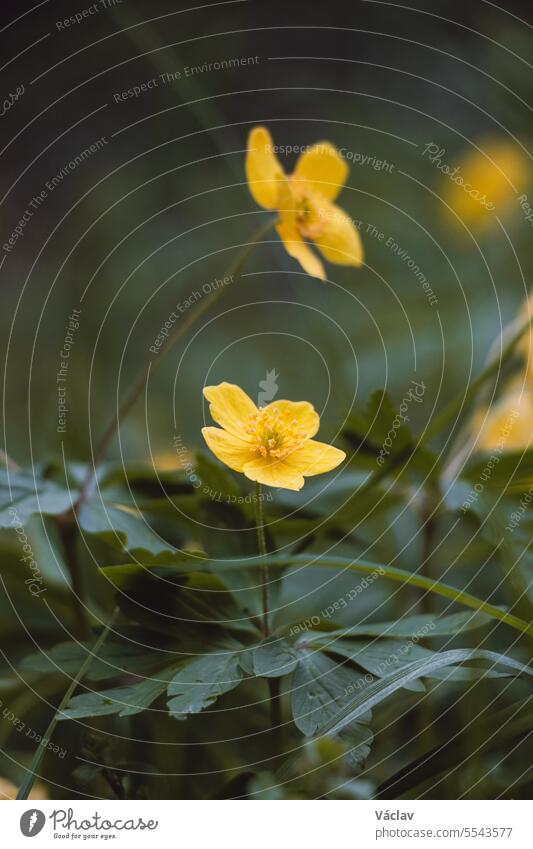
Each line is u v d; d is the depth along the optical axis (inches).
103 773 11.9
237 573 12.4
